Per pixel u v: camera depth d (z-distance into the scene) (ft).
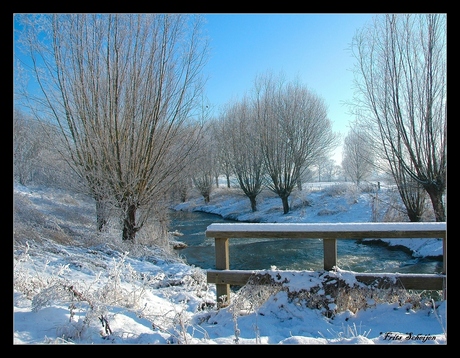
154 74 38.70
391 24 52.70
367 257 44.62
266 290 13.19
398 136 53.11
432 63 49.65
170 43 39.06
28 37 35.70
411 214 55.83
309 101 94.68
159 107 38.86
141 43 38.11
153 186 39.42
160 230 42.50
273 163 89.71
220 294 14.10
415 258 43.45
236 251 50.06
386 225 12.67
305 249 49.11
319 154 100.94
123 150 37.68
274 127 90.89
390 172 58.54
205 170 113.09
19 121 41.78
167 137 39.68
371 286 12.73
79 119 37.06
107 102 37.09
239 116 100.89
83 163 37.35
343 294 12.64
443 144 49.39
